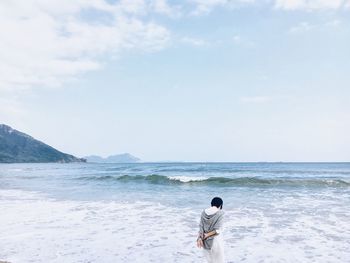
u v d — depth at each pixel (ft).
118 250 29.17
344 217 43.75
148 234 35.04
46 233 35.45
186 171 182.91
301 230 36.58
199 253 28.22
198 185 91.04
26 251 28.78
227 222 40.91
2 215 46.19
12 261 26.13
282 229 37.06
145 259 26.66
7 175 155.74
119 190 79.46
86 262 25.89
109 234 35.01
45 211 49.37
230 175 139.33
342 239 32.60
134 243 31.50
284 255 27.55
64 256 27.40
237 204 55.36
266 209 50.24
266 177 121.70
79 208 52.13
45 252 28.50
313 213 46.75
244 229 37.17
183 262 25.89
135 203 57.21
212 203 20.06
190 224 39.91
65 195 69.77
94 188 84.99
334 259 26.40
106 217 44.57
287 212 47.62
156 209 50.88
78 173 174.81
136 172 174.50
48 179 121.19
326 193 71.51
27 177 136.67
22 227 38.45
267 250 29.01
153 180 104.58
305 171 179.42
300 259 26.45
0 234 35.04
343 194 69.41
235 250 29.09
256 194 69.72
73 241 32.17
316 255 27.48
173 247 30.09
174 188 83.41
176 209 50.72
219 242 19.20
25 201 60.49
